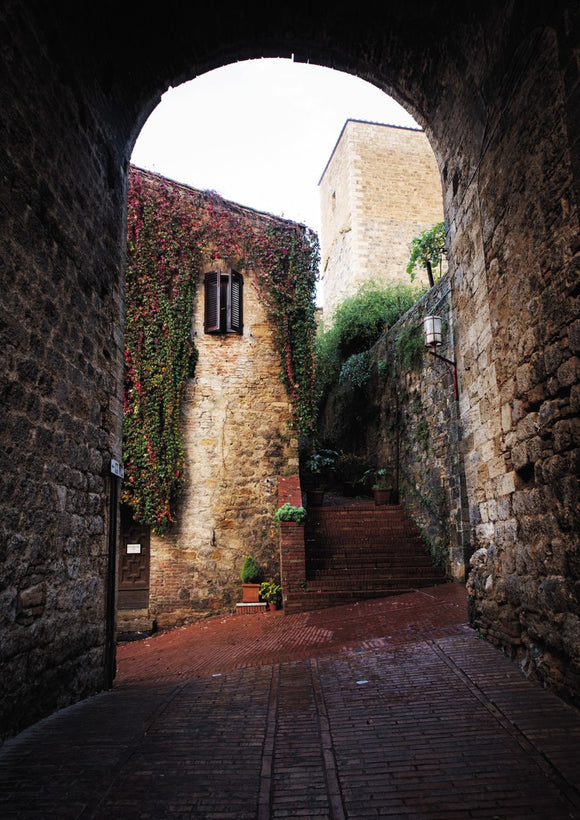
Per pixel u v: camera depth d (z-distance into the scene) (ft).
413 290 51.70
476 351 18.16
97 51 16.08
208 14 17.78
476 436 18.35
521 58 13.58
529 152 13.43
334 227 75.97
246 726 12.33
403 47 18.72
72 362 14.70
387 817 8.41
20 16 12.04
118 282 18.83
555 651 12.75
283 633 24.75
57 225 13.89
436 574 31.89
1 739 10.91
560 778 9.20
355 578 31.32
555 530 12.52
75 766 10.17
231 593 33.14
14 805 8.78
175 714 13.30
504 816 8.29
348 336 51.16
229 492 34.22
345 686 14.96
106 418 17.26
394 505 40.01
